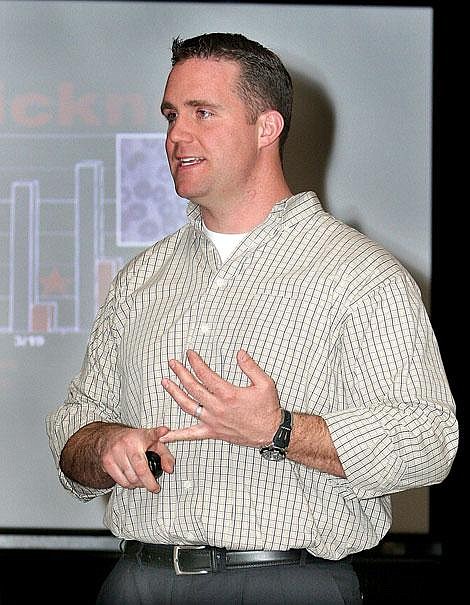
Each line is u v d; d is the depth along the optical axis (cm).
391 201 1208
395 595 1151
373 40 1210
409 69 1211
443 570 1201
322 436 493
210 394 480
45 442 1201
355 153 1205
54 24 1209
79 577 1190
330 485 514
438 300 1217
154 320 552
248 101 542
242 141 539
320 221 551
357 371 520
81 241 1208
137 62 1208
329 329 523
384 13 1210
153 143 1208
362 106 1205
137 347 548
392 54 1210
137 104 1209
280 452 490
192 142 534
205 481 513
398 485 503
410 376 514
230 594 508
